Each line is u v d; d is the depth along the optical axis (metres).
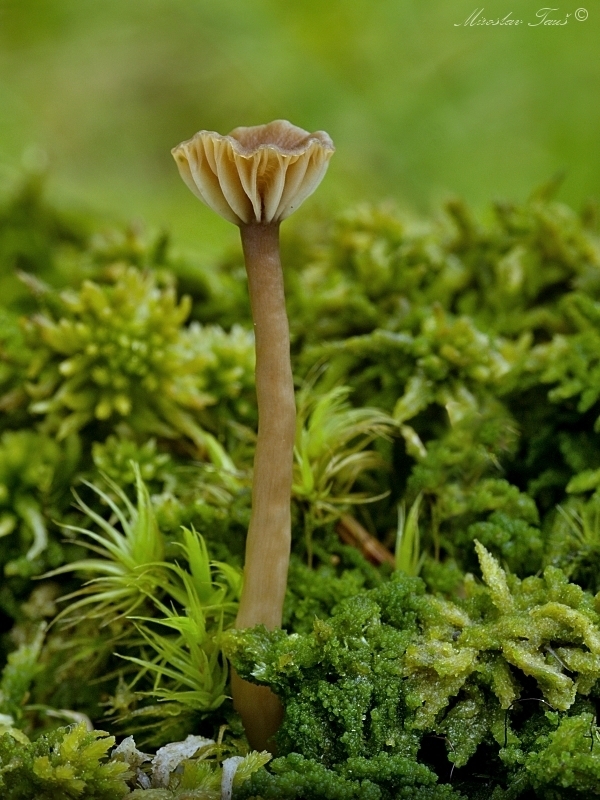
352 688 0.12
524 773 0.12
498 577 0.13
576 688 0.12
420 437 0.16
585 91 0.30
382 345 0.16
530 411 0.16
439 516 0.15
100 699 0.14
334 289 0.17
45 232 0.22
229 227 0.28
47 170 0.22
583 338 0.16
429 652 0.12
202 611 0.13
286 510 0.13
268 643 0.13
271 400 0.13
